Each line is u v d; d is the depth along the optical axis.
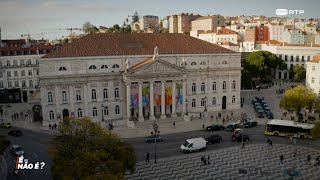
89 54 94.62
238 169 63.44
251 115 107.00
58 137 47.47
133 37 105.56
